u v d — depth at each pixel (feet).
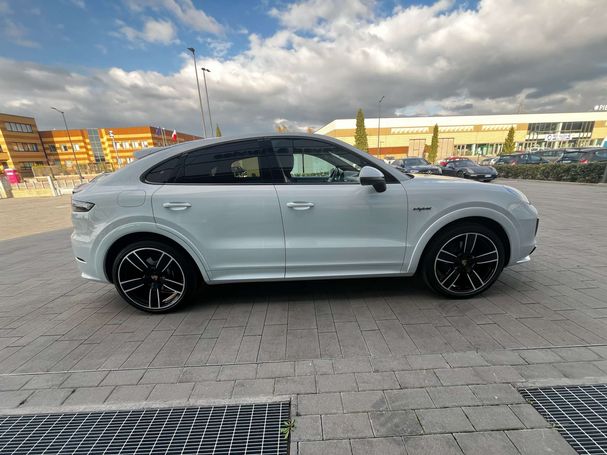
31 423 5.74
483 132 180.96
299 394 6.12
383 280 11.57
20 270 15.08
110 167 149.07
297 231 9.03
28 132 177.88
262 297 10.51
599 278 11.10
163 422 5.66
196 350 7.71
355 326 8.50
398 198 9.04
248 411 5.81
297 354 7.38
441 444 4.96
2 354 7.88
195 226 8.87
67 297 11.41
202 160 9.09
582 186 43.62
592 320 8.39
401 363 6.90
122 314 9.86
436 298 9.99
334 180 9.35
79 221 9.05
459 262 9.56
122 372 7.00
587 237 16.53
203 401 6.06
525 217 9.46
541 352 7.10
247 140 9.23
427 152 166.91
